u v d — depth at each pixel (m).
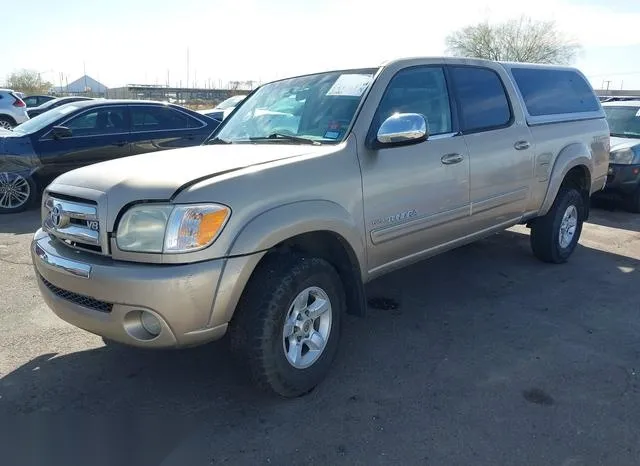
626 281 5.34
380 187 3.63
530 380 3.47
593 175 6.04
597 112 6.23
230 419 3.09
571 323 4.34
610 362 3.70
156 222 2.78
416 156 3.89
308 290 3.22
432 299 4.87
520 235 7.05
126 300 2.77
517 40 50.59
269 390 3.14
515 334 4.14
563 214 5.64
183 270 2.74
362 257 3.57
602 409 3.14
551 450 2.79
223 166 3.12
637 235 7.22
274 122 4.14
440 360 3.75
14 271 5.55
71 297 3.07
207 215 2.78
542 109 5.39
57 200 3.19
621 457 2.73
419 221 3.97
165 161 3.35
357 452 2.80
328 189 3.31
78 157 8.55
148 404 3.24
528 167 5.02
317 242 3.52
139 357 3.80
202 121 9.66
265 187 3.02
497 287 5.16
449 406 3.19
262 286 3.02
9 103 18.38
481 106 4.64
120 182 2.97
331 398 3.29
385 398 3.28
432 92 4.23
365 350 3.90
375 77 3.86
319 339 3.35
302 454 2.79
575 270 5.68
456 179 4.22
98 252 2.95
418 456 2.76
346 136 3.57
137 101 9.05
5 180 8.14
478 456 2.75
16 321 4.36
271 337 3.03
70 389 3.39
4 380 3.49
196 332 2.84
